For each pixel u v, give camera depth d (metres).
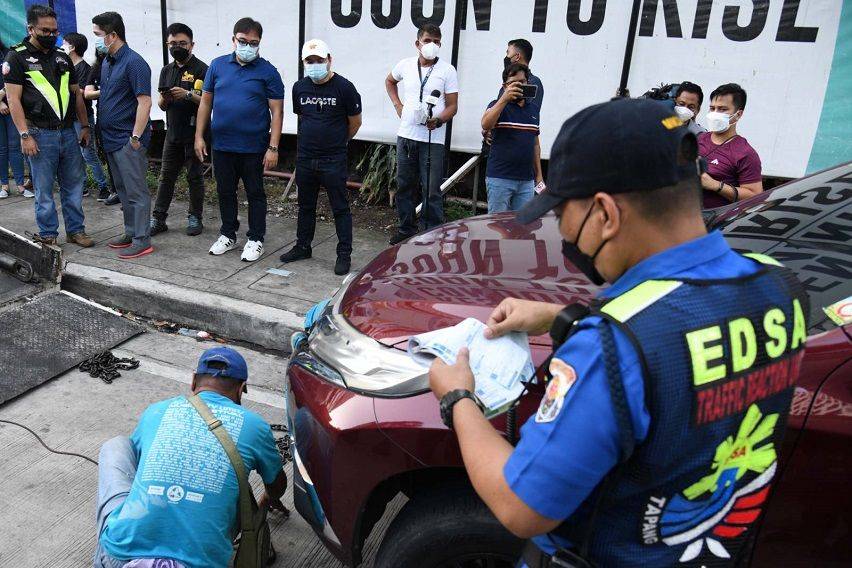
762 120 5.22
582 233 1.04
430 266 2.46
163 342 4.32
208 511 2.10
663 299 0.97
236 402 2.52
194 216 5.70
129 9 6.65
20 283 4.67
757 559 1.71
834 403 1.58
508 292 2.17
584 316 1.10
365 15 5.93
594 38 5.41
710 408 0.97
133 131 4.95
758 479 1.10
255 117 4.89
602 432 0.95
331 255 5.40
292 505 2.95
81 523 2.77
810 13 4.88
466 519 1.80
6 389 3.60
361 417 1.91
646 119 0.96
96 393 3.68
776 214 2.28
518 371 1.39
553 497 0.99
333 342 2.19
